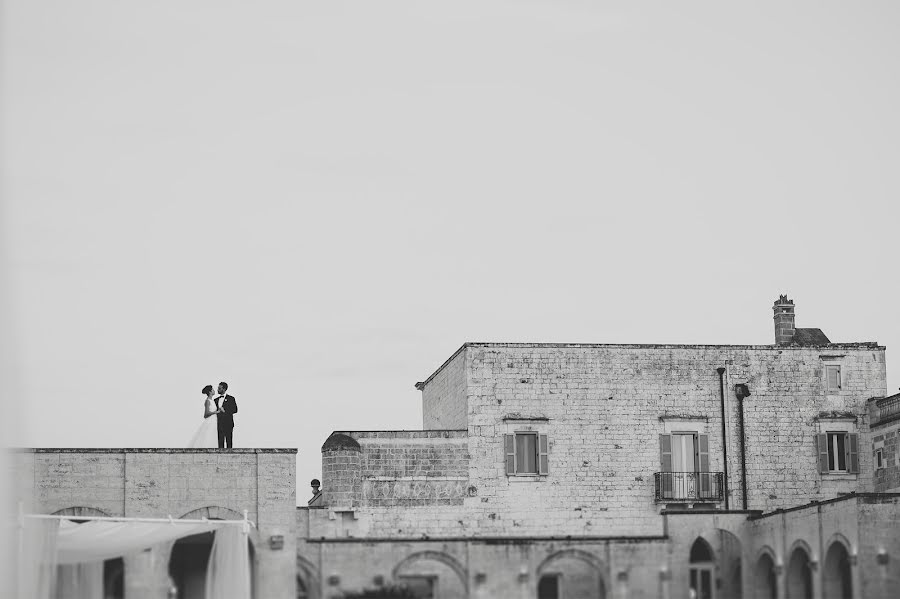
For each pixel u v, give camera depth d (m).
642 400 74.19
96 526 61.75
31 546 58.09
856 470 74.94
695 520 67.88
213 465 66.25
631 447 73.75
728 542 68.25
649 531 73.19
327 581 65.81
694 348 74.94
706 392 74.69
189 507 65.81
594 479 73.31
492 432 73.00
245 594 63.47
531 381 73.69
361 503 71.62
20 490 55.22
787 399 75.06
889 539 63.22
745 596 67.81
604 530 72.94
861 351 75.88
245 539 63.88
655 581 66.94
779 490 74.31
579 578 67.06
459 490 72.38
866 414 75.44
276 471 66.50
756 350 75.31
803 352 75.56
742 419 74.62
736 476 74.25
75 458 65.50
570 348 74.12
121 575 66.06
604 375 74.12
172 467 66.00
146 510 65.56
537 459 73.12
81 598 62.44
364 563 66.06
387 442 72.31
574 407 73.75
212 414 68.38
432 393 80.62
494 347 73.75
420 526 71.75
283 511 66.19
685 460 74.12
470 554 66.12
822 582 64.75
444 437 72.75
